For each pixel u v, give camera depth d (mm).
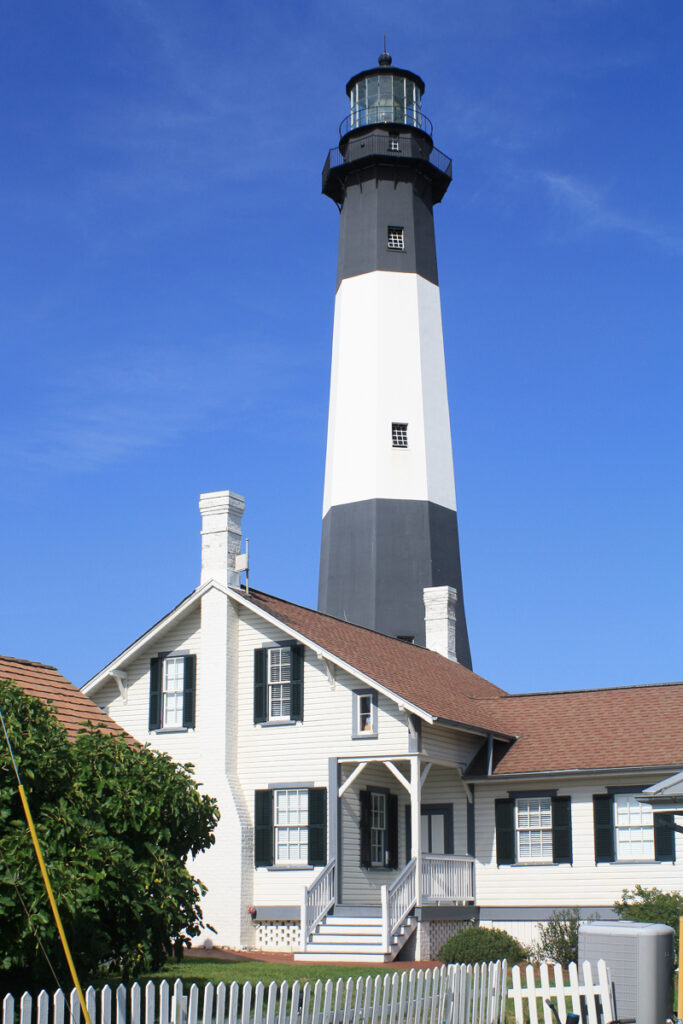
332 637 32125
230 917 29656
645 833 28812
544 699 34344
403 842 32188
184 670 32031
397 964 26047
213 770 30844
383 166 48500
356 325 47188
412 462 45281
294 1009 13195
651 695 33031
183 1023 11742
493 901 30250
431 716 28484
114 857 13344
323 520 46781
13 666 20922
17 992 13469
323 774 29984
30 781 13242
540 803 30312
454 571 45156
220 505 32281
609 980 15883
